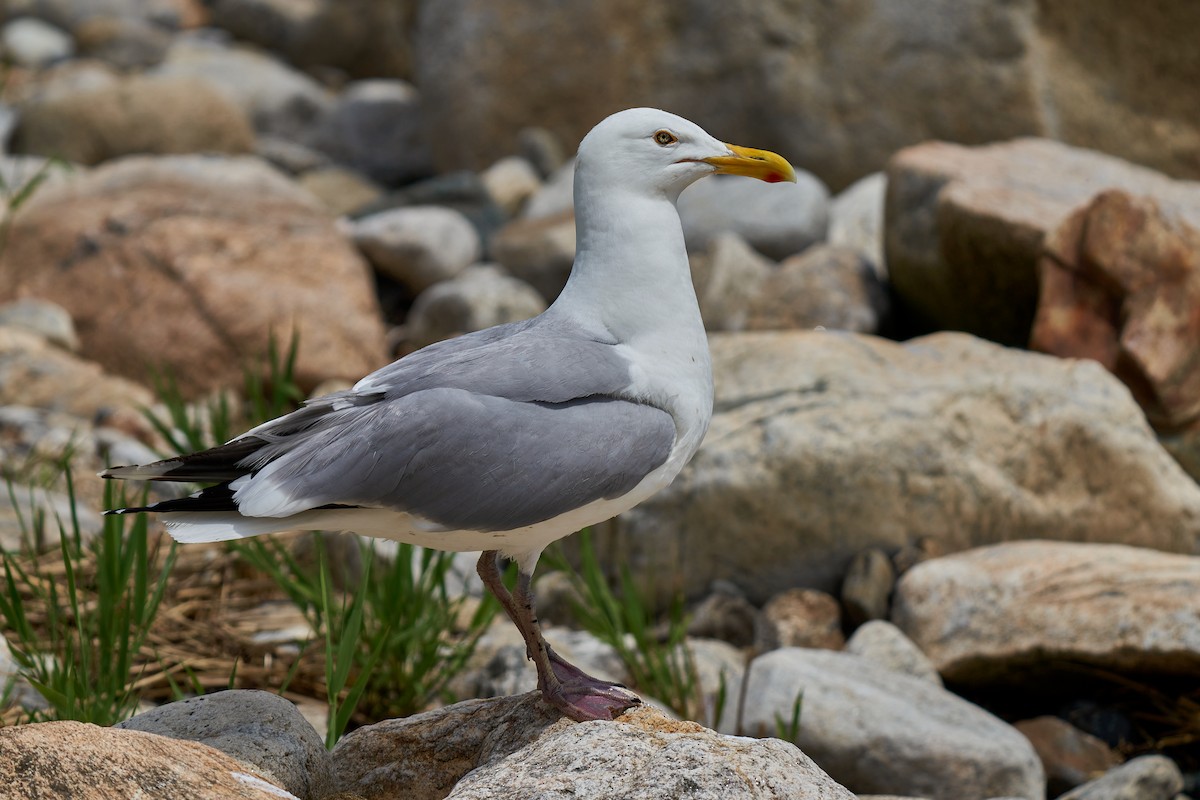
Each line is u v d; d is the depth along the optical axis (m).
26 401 14.36
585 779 5.54
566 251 17.53
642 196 6.52
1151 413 12.64
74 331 16.14
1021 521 11.17
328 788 6.29
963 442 11.15
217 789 5.34
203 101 23.42
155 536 11.13
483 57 22.27
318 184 22.25
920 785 8.67
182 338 15.80
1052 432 11.25
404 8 27.56
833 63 20.02
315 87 27.08
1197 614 9.35
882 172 19.97
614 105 21.61
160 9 31.12
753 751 5.69
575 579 10.62
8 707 8.13
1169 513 11.25
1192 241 12.89
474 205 20.11
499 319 16.62
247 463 5.96
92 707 7.37
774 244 17.11
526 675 8.81
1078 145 19.27
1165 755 9.45
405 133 24.91
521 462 5.92
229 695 6.38
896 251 15.24
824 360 11.73
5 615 8.09
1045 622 9.80
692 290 6.55
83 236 16.72
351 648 7.26
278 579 9.39
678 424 6.37
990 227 13.91
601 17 21.48
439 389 5.97
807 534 11.05
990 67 19.25
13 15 30.48
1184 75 18.97
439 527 5.96
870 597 10.63
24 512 10.90
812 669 9.18
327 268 16.72
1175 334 12.65
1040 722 9.65
